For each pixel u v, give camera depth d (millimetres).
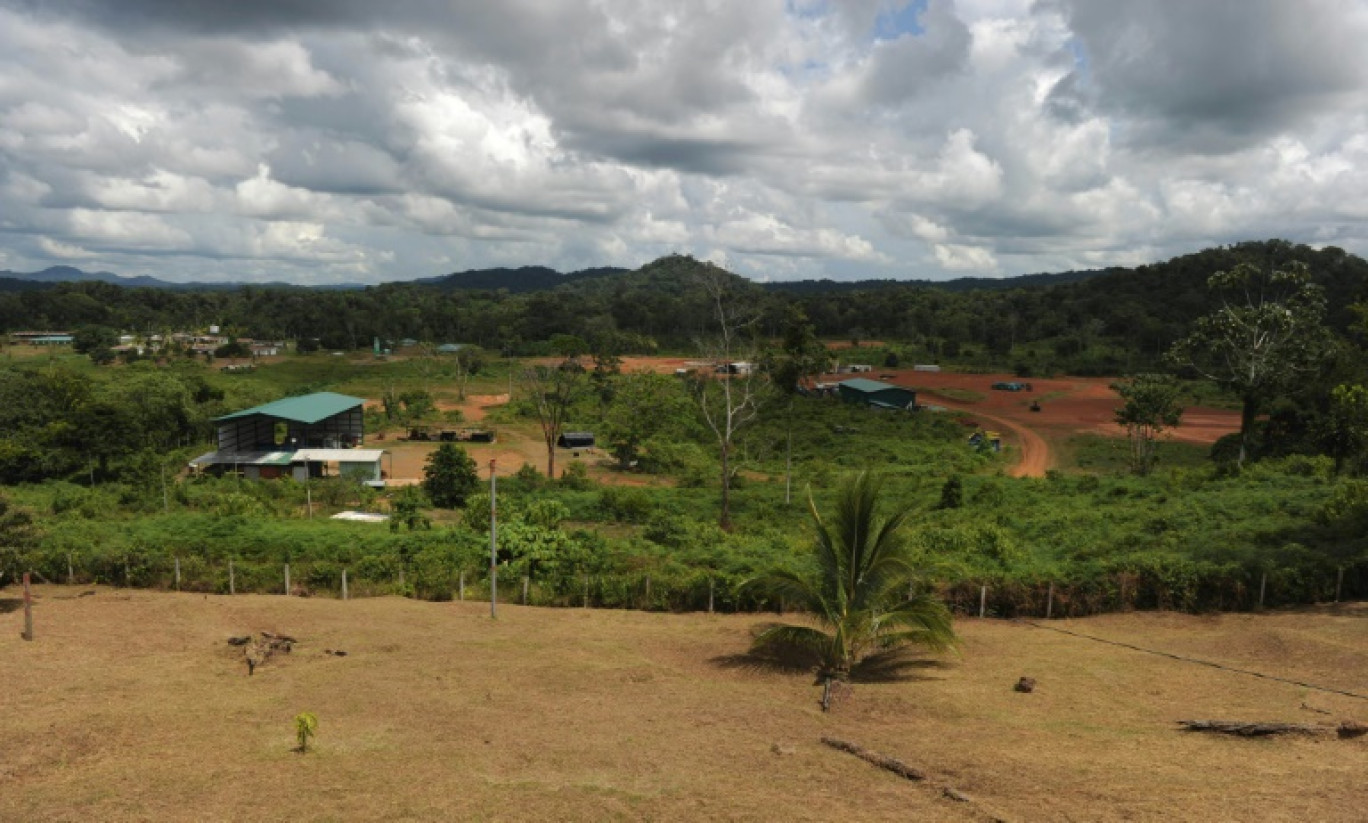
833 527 15078
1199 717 11750
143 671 13812
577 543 24344
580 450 64812
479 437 66438
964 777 9133
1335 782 8719
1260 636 15883
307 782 9008
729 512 39000
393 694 12781
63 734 10391
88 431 48312
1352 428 36594
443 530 28734
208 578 21797
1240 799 8188
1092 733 10992
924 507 37844
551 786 8914
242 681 13484
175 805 8328
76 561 22078
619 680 13844
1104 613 18688
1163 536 24203
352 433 59375
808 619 18969
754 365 49062
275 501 38906
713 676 14344
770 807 8289
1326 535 21562
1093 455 61656
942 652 15664
